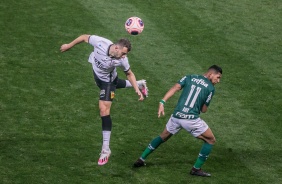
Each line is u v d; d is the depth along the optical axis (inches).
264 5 2290.8
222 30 2123.5
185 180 1454.2
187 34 2089.1
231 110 1743.4
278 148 1603.1
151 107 1737.2
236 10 2245.3
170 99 1784.0
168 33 2086.6
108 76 1428.4
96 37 1405.0
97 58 1403.8
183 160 1534.2
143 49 1996.8
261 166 1531.7
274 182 1473.9
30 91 1752.0
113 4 2222.0
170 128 1462.8
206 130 1443.2
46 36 2020.2
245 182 1464.1
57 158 1496.1
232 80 1873.8
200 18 2180.1
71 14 2145.7
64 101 1722.4
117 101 1748.3
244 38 2090.3
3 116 1640.0
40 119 1640.0
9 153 1499.8
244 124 1691.7
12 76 1809.8
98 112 1690.5
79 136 1587.1
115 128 1633.9
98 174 1451.8
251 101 1786.4
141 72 1882.4
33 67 1861.5
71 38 2021.4
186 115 1438.2
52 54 1932.8
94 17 2139.5
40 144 1541.6
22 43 1973.4
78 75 1843.0
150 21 2140.7
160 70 1899.6
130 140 1590.8
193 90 1439.5
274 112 1743.4
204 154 1449.3
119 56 1387.8
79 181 1422.2
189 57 1973.4
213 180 1461.6
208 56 1984.5
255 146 1606.8
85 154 1518.2
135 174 1462.8
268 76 1904.5
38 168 1455.5
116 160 1508.4
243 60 1973.4
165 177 1460.4
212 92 1443.2
